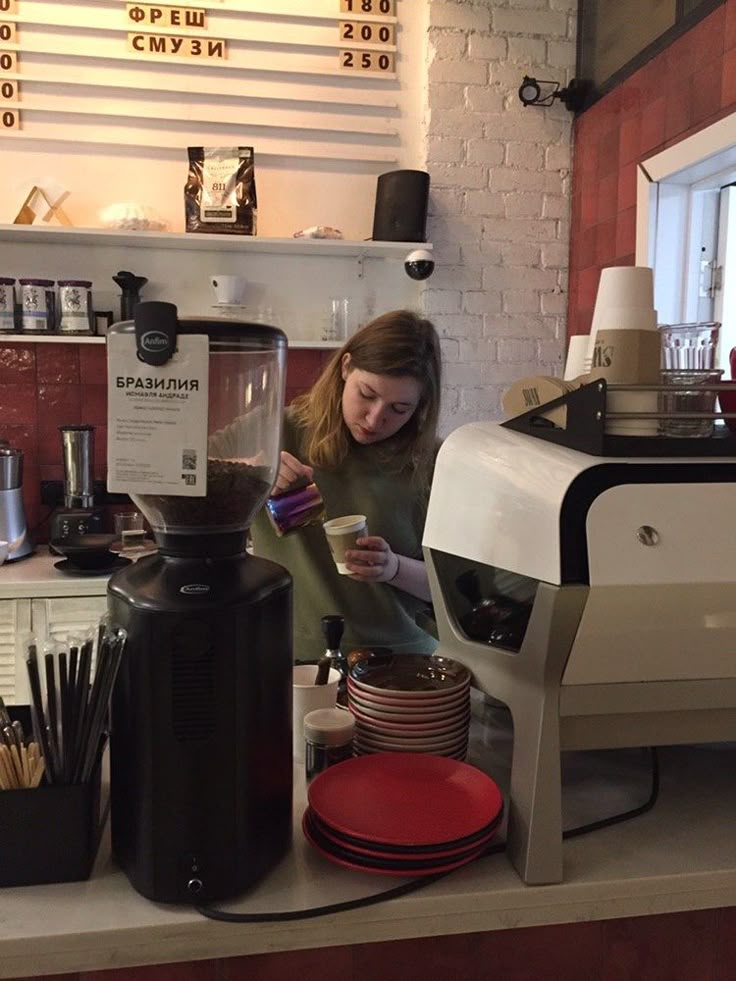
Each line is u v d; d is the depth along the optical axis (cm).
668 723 88
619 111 290
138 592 79
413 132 318
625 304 93
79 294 287
